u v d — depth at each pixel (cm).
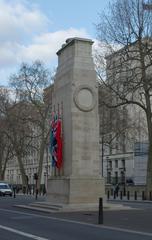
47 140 8900
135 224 2461
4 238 1889
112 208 3634
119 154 11088
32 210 3722
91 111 3859
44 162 12812
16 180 15500
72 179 3688
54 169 4091
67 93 3925
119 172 11025
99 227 2312
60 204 3694
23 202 5016
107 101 5944
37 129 9550
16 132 9344
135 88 5400
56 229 2230
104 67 5681
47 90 8762
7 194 7406
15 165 15700
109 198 6106
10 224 2519
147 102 5525
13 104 9344
